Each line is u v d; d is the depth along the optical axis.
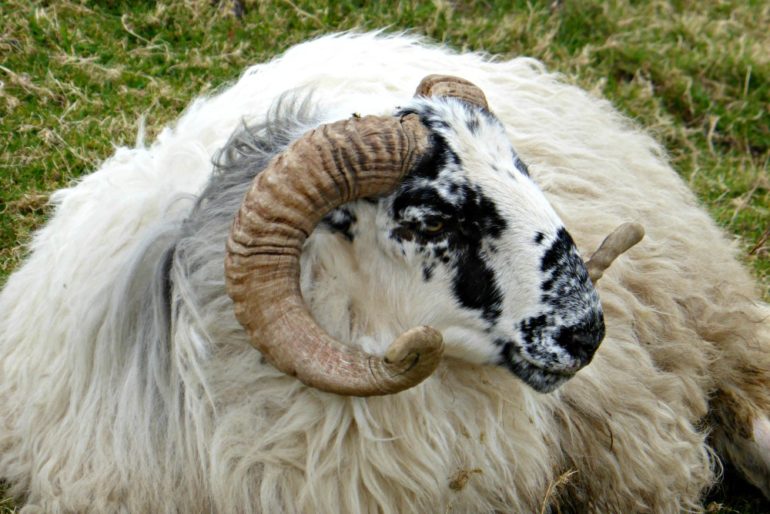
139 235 6.91
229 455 6.48
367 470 6.59
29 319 7.46
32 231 9.57
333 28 12.11
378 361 5.75
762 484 8.46
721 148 12.74
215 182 6.62
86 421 6.85
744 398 8.41
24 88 10.61
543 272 6.09
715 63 13.41
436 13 12.49
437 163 6.04
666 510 7.69
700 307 8.42
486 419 6.81
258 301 5.84
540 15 13.11
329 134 5.85
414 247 6.14
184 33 11.64
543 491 7.15
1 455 7.51
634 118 12.17
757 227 11.12
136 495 6.71
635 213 8.39
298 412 6.49
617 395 7.45
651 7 14.26
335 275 6.35
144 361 6.71
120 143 10.27
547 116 8.72
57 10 11.41
